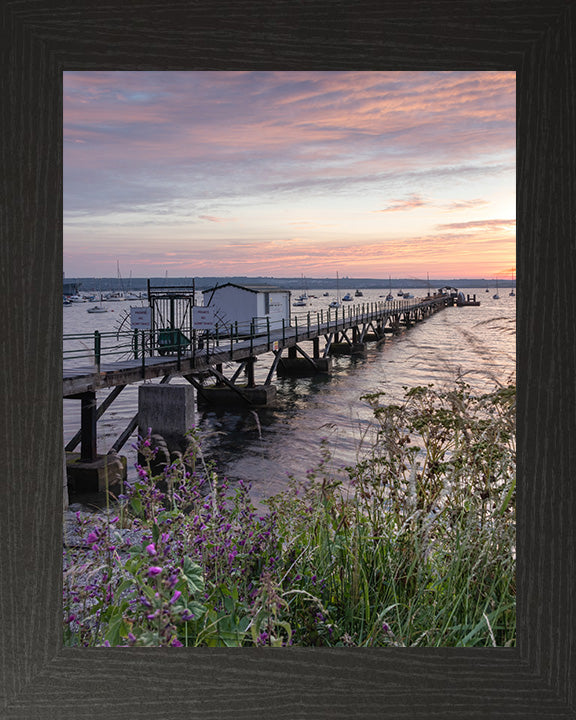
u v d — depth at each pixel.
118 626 1.66
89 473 11.23
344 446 12.16
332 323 39.34
